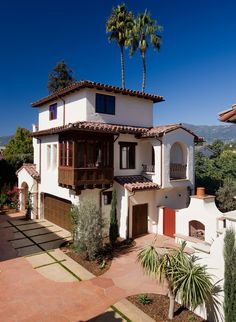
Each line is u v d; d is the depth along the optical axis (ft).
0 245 52.80
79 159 55.01
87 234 45.65
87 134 55.42
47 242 54.70
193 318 28.58
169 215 59.98
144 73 108.17
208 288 26.02
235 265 23.86
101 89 63.72
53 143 67.21
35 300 33.14
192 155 67.87
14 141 154.10
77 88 62.64
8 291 35.27
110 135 59.00
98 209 47.91
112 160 59.36
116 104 67.36
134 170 66.28
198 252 33.40
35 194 74.95
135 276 39.99
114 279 39.01
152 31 103.60
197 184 90.84
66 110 68.95
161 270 27.86
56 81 148.25
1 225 67.51
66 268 42.52
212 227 48.37
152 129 66.80
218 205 74.64
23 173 82.74
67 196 60.39
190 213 52.60
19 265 43.50
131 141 65.67
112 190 60.49
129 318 29.17
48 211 72.74
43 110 80.43
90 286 36.81
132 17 105.81
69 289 35.96
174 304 30.60
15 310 30.94
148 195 62.23
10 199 86.17
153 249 29.78
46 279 38.78
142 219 61.57
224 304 24.72
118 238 58.59
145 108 73.36
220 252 27.78
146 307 31.30
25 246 52.34
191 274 26.20
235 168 95.20
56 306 31.86
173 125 65.98
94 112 63.05
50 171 68.69
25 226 66.69
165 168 62.03
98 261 45.44
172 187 63.10
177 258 28.43
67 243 53.88
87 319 29.30
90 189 57.82
